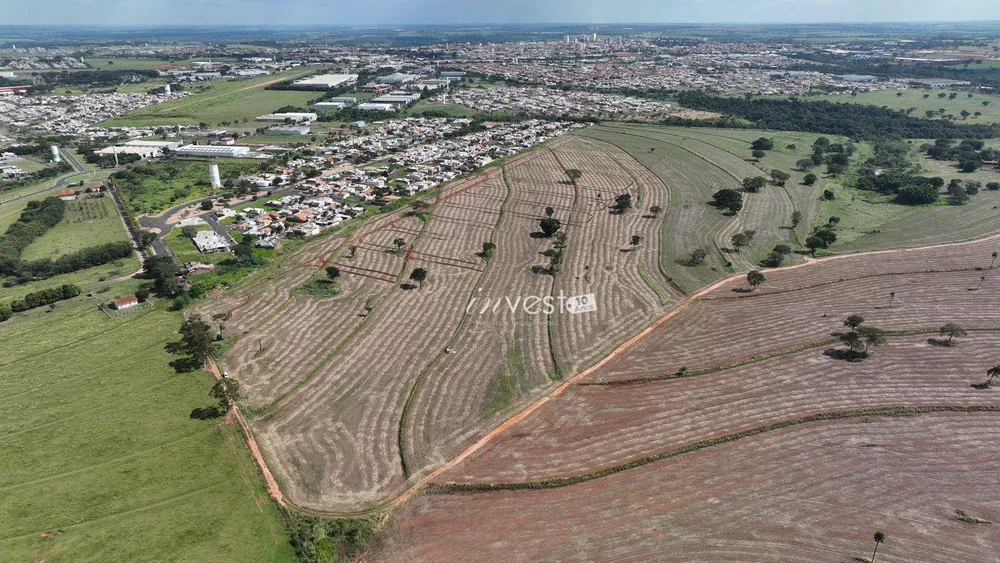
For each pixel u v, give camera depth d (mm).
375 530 67438
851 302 116562
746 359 97875
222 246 148375
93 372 97688
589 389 91875
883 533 64812
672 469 74938
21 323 113688
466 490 72438
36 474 76000
